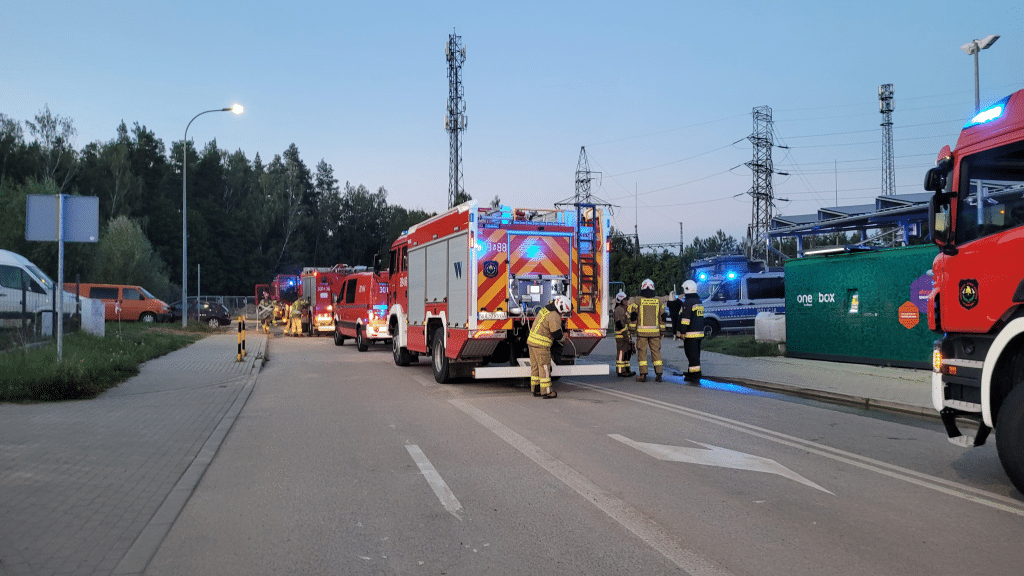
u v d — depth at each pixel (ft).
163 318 122.83
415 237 49.21
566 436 26.32
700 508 17.19
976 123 20.10
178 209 289.74
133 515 16.63
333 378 46.85
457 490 18.92
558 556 13.98
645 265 165.07
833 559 13.75
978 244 19.57
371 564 13.66
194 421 29.35
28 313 46.34
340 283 99.50
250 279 300.20
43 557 13.85
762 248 166.81
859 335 48.65
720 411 32.45
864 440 25.70
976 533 15.33
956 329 20.33
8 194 134.00
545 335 36.73
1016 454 17.61
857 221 96.89
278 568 13.48
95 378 38.70
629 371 49.03
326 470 21.34
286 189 335.67
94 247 147.13
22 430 26.58
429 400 36.29
